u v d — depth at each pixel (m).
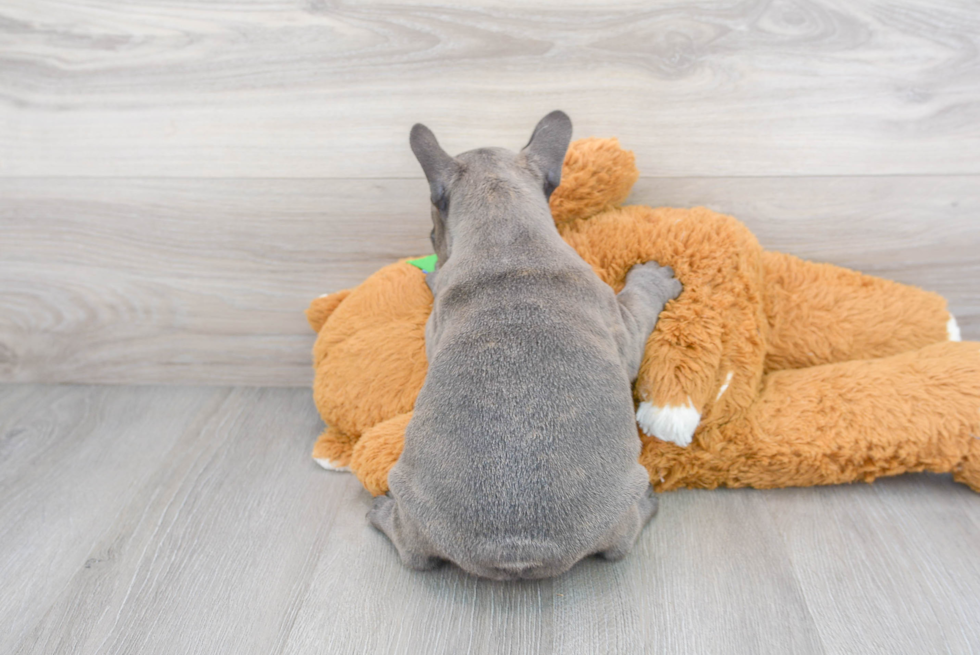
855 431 1.68
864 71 1.87
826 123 1.93
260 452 2.03
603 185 1.90
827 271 1.94
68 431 2.13
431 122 2.01
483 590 1.53
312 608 1.50
